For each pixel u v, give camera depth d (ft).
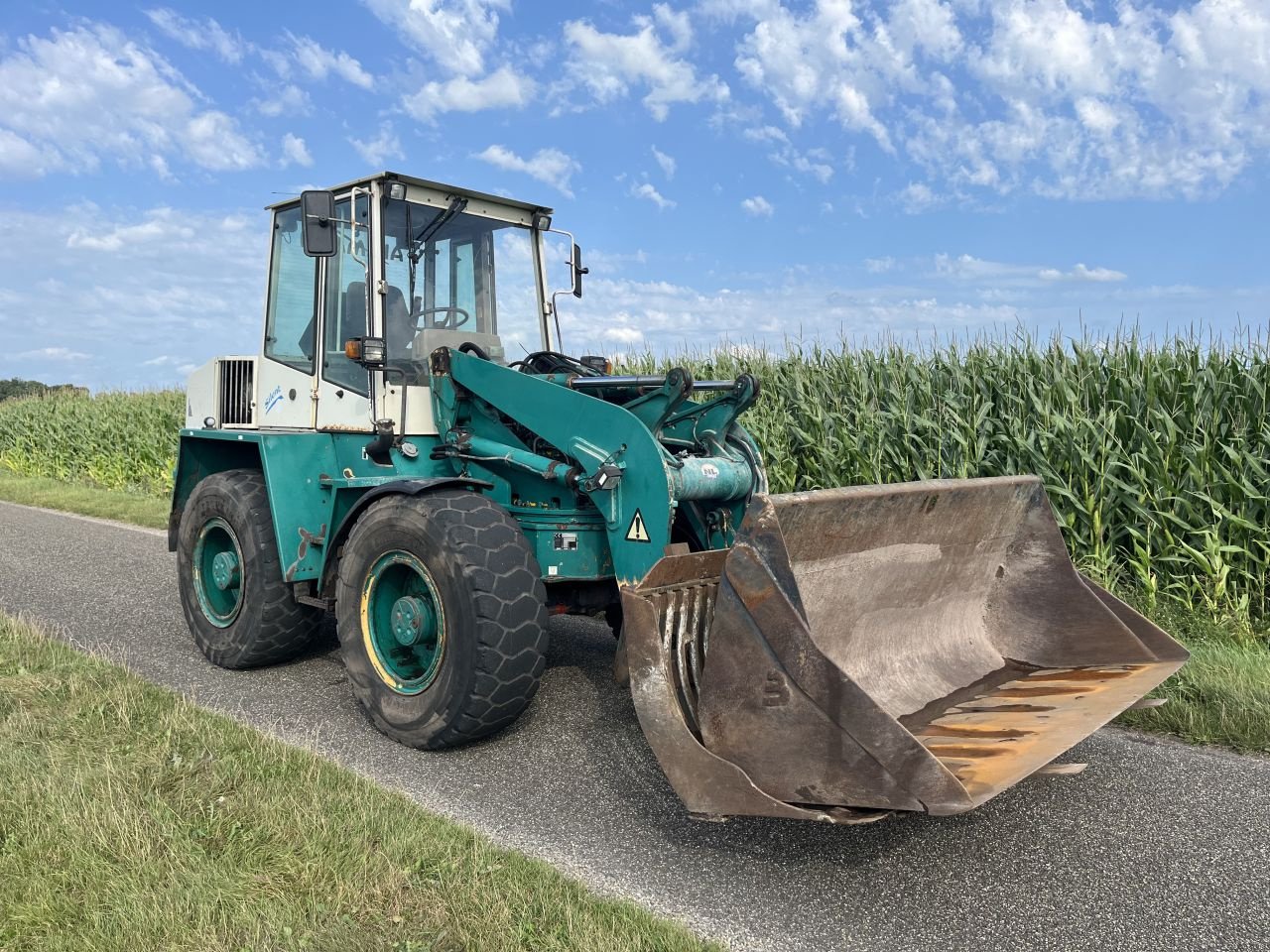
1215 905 9.44
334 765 11.88
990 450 24.04
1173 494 20.38
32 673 14.87
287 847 9.57
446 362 15.38
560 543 14.12
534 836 10.87
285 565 15.96
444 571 12.92
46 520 36.70
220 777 11.10
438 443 15.74
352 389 16.02
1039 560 13.87
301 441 16.30
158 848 9.45
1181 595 20.59
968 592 13.70
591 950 8.13
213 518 17.52
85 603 22.13
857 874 10.10
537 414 14.08
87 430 53.98
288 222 17.89
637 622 10.42
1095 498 21.11
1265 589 19.99
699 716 9.99
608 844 10.71
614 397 14.82
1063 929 9.04
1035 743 10.40
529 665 12.95
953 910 9.39
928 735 10.84
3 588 23.58
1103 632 13.21
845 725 9.07
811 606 11.05
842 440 25.52
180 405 50.98
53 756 11.57
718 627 9.82
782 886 9.86
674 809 11.64
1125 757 13.35
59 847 9.34
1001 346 24.91
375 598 14.17
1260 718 14.08
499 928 8.37
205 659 17.83
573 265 18.31
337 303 16.37
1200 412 21.34
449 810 11.51
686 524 15.08
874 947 8.77
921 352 26.53
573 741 13.84
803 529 10.32
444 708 12.96
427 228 16.11
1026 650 13.78
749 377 13.93
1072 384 22.98
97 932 8.11
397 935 8.24
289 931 8.14
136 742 12.19
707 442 14.39
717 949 8.45
